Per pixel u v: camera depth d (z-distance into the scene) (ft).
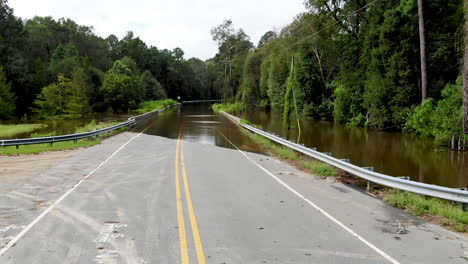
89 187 38.63
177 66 460.14
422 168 57.21
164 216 28.96
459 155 69.05
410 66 110.52
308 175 47.47
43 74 210.18
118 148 71.36
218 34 283.38
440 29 109.40
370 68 124.06
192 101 473.26
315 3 152.66
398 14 109.50
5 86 166.40
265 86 234.38
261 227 26.73
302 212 30.68
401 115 108.06
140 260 20.71
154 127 124.57
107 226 26.45
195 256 21.36
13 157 58.49
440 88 106.42
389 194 37.06
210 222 27.68
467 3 73.97
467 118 74.69
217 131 111.04
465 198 29.40
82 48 310.45
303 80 165.89
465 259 21.49
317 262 20.80
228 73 301.43
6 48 192.54
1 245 22.74
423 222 28.50
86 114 197.47
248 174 47.29
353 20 148.97
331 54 163.02
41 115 178.70
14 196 34.60
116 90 247.29
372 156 67.97
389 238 24.84
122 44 404.36
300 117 172.24
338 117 142.92
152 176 44.88
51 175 44.73
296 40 180.86
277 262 20.72
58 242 23.30
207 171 48.85
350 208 32.17
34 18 326.85
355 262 20.86
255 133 100.78
